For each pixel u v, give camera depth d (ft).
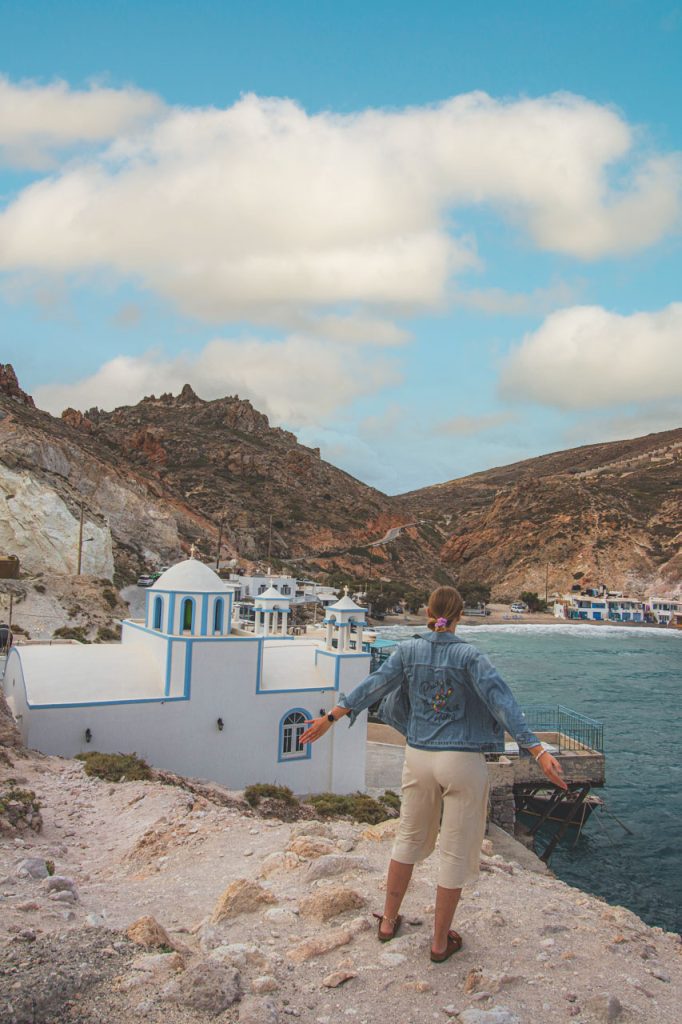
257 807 66.33
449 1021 15.98
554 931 21.27
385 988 17.31
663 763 164.96
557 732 132.16
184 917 24.52
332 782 98.84
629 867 111.55
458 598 19.24
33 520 281.33
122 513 375.25
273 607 126.21
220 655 91.71
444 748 18.16
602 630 475.31
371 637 200.03
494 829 99.81
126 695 87.71
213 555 420.77
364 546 629.92
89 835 42.11
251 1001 16.38
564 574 619.67
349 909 22.02
